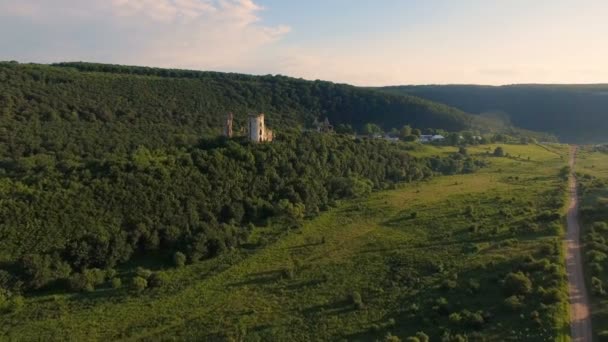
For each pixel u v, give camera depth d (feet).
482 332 169.78
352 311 200.85
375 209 347.36
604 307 172.04
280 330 189.16
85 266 240.73
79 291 226.17
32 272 221.05
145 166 305.32
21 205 252.01
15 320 200.34
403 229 297.74
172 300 219.82
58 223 250.78
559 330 158.92
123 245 253.44
